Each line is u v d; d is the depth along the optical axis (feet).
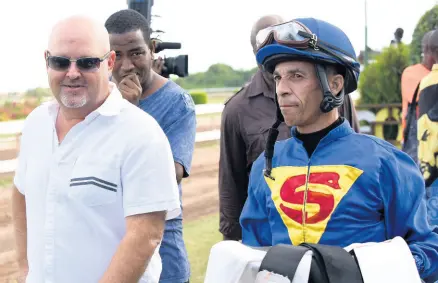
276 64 8.02
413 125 17.67
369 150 7.81
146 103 11.90
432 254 7.68
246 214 8.48
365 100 32.17
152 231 8.15
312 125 8.01
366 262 7.03
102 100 8.40
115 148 8.16
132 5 14.82
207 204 28.22
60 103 8.33
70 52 8.16
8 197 26.66
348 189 7.69
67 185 8.17
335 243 7.64
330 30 7.82
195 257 20.52
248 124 12.67
